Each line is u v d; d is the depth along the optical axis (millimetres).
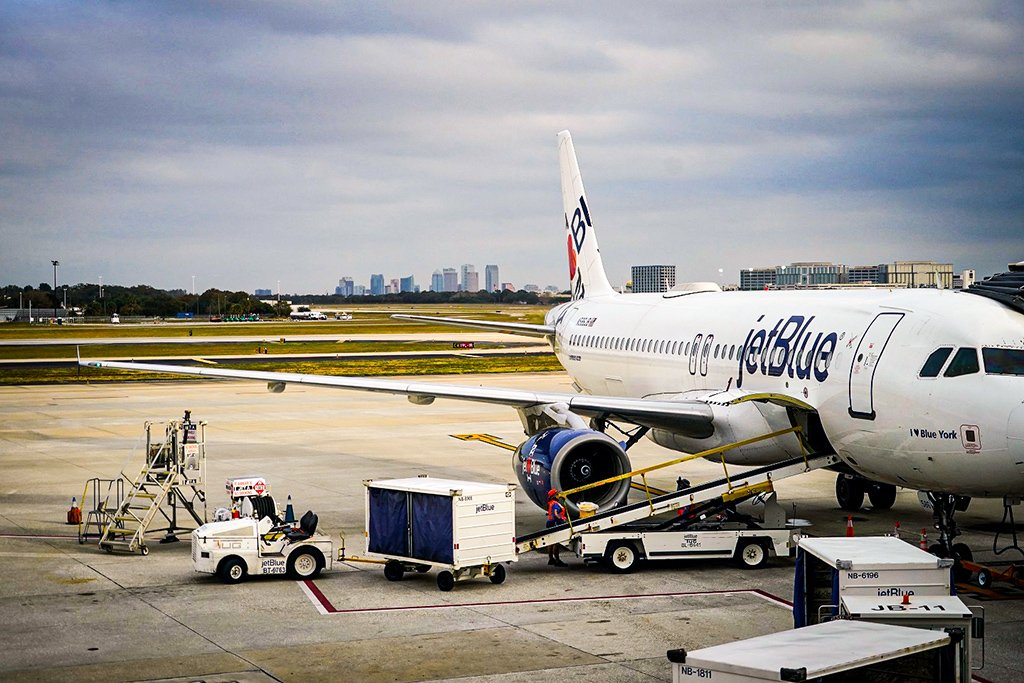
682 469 36875
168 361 91562
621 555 22156
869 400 21219
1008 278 22984
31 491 32219
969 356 19422
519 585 21172
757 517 26469
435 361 92250
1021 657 16281
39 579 21562
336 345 122375
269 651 16703
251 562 21406
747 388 26281
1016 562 22344
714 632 17766
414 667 15906
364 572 22312
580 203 44312
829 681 11180
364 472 35500
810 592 16500
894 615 13898
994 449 18812
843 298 24516
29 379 79562
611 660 16250
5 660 16188
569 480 24688
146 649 16781
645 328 33969
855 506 28938
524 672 15695
